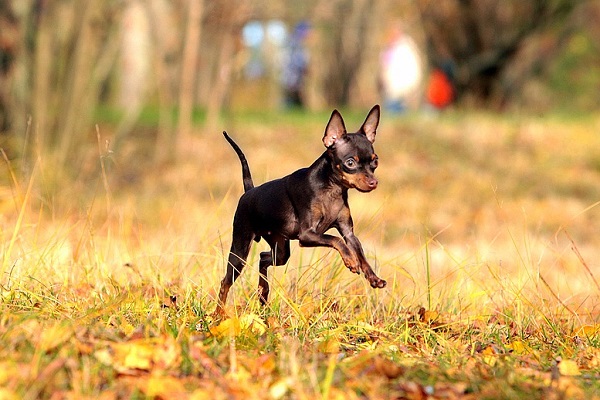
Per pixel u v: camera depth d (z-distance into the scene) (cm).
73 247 998
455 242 1689
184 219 1488
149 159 2394
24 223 977
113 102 3591
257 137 2709
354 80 3938
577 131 2759
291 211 766
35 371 541
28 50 1942
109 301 757
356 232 995
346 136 763
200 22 2377
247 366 614
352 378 596
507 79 3862
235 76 2753
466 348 745
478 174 2330
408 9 3434
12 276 816
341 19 3409
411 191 2122
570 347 766
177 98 2816
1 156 1628
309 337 740
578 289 1122
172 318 746
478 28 3619
